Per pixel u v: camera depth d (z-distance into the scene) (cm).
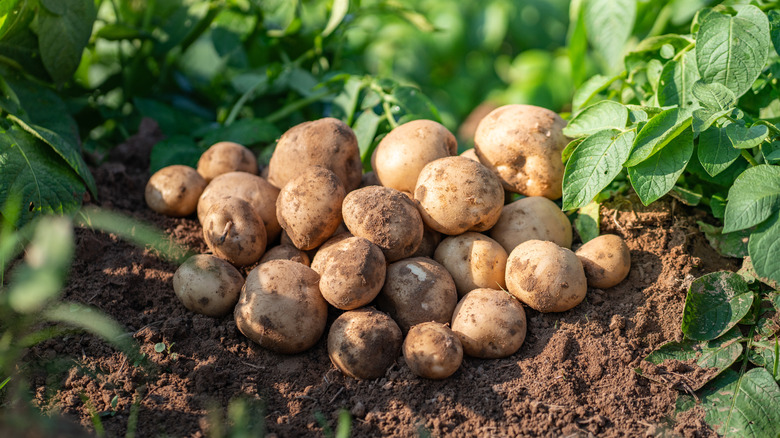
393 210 119
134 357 119
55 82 141
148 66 161
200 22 154
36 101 140
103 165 142
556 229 125
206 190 128
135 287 125
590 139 122
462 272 121
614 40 144
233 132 145
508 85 230
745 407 115
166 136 151
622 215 128
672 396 116
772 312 119
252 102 159
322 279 117
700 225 126
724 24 123
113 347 119
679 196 126
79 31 139
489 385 117
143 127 151
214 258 122
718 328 118
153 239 125
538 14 226
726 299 119
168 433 113
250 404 116
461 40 219
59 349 119
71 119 142
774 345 118
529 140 126
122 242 129
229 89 164
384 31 210
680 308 121
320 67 162
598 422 114
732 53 122
